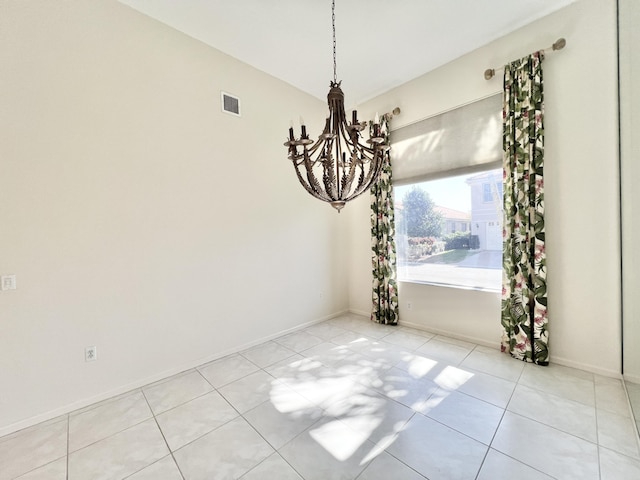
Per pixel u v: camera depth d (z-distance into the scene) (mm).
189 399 2143
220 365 2691
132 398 2174
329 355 2846
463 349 2891
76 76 2045
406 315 3641
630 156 1990
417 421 1833
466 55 2924
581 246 2340
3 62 1782
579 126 2309
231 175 2947
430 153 3275
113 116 2209
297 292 3598
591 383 2180
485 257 2936
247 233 3084
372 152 1720
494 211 2855
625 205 2068
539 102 2436
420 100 3314
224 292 2898
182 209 2596
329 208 4016
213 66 2791
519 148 2564
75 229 2053
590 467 1441
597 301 2289
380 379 2361
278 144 3361
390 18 2408
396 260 3693
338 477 1429
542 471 1427
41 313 1930
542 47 2457
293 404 2051
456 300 3172
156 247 2445
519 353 2625
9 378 1819
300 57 2951
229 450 1624
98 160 2145
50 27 1940
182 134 2590
